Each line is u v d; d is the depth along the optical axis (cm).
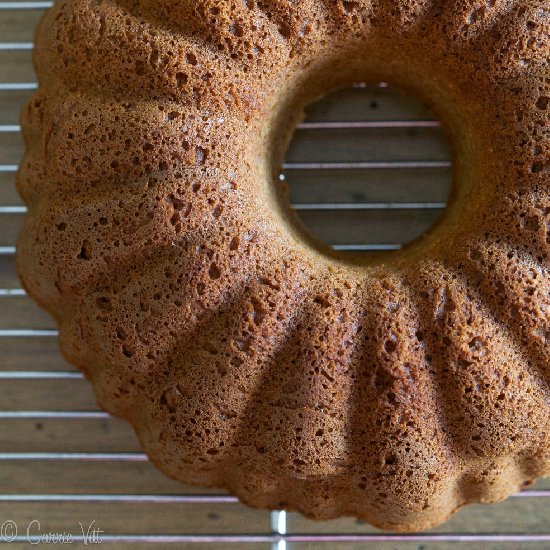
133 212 34
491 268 34
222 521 41
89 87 35
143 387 36
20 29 41
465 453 35
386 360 34
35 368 41
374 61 37
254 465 35
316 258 36
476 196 35
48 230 35
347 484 36
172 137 34
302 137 40
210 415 35
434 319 34
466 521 40
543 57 34
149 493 41
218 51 34
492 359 34
